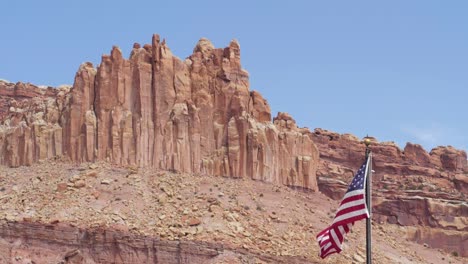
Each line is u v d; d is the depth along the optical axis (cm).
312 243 12838
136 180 13112
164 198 12850
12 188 13000
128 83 13862
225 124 14150
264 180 13962
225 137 14038
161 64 13975
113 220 12200
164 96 13862
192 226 12356
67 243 11925
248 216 12938
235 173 13812
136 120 13662
